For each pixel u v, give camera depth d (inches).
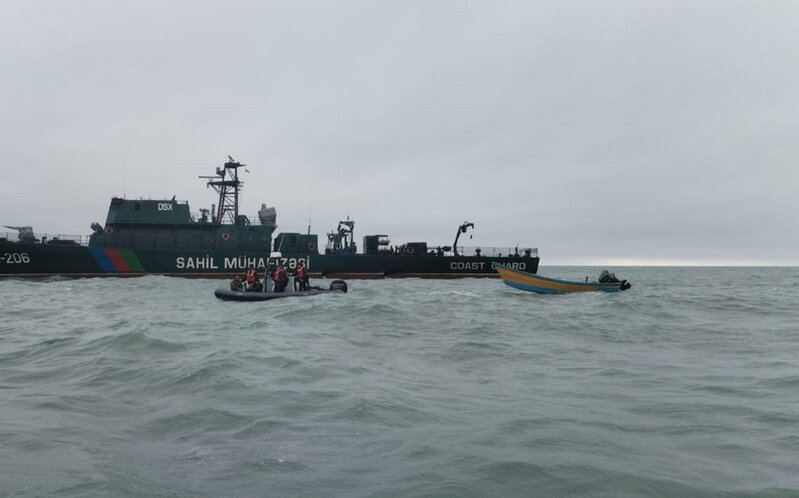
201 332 634.2
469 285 1830.7
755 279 3078.2
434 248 2222.0
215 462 229.5
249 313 859.4
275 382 379.9
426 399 344.8
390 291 1430.9
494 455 238.7
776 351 563.8
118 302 1071.0
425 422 291.7
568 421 297.4
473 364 483.5
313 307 903.1
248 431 272.1
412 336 655.8
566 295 1349.7
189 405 319.6
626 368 467.2
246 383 373.1
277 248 2049.7
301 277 1125.7
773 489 206.8
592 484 208.4
